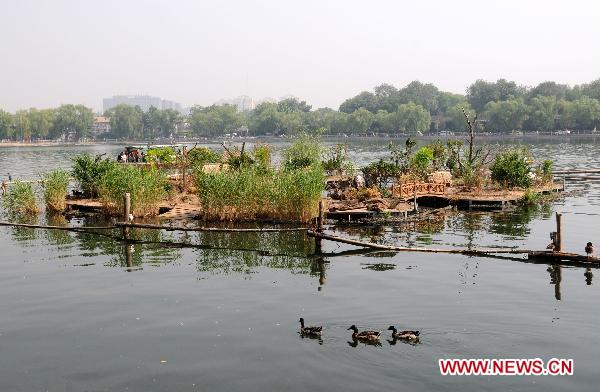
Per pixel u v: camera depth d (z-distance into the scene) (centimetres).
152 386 1133
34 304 1648
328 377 1143
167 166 4391
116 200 3122
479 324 1412
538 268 1969
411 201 3541
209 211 2953
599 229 2678
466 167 4225
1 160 9719
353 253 2258
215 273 1972
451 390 1080
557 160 7506
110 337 1385
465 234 2591
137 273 1983
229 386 1122
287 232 2681
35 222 3036
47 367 1229
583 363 1192
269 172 3147
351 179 3831
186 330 1416
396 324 1420
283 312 1531
